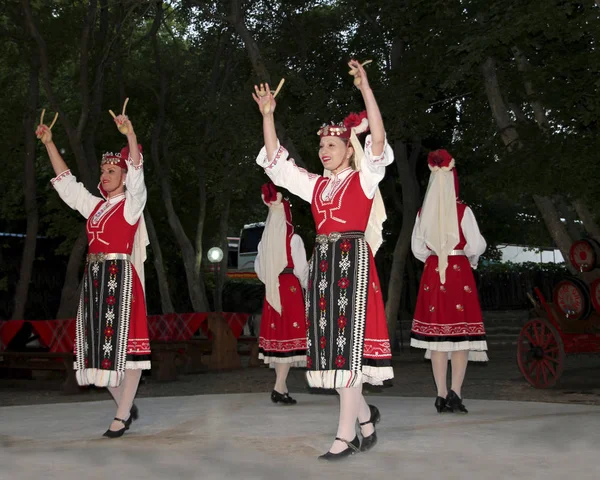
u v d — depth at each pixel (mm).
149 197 22859
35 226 17438
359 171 4008
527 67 11758
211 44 19438
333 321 3912
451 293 5707
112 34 17469
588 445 4035
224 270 21781
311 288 4027
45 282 23453
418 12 12406
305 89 14102
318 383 3926
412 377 11398
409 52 13164
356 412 3846
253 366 14094
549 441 4176
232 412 5852
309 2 16312
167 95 20094
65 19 17172
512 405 6066
